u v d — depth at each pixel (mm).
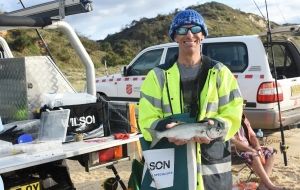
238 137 4887
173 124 2715
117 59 50906
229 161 2908
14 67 4102
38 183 3330
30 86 4102
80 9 3939
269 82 7070
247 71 7293
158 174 2801
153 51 8805
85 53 4387
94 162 3572
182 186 2756
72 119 3803
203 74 2854
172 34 2916
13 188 3191
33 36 39250
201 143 2771
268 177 4961
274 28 7133
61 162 3596
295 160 6652
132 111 4035
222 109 2859
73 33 4262
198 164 2781
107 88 9477
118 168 6328
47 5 4074
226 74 2885
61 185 3551
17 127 3748
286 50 8234
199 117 2811
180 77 2871
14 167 3021
